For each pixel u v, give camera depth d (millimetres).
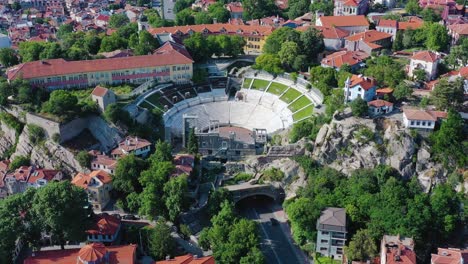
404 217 178625
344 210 185625
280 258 181250
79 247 169125
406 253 161250
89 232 171250
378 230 178750
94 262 150750
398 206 182750
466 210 184125
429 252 180250
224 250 166250
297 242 187500
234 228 172875
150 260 167375
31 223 164125
